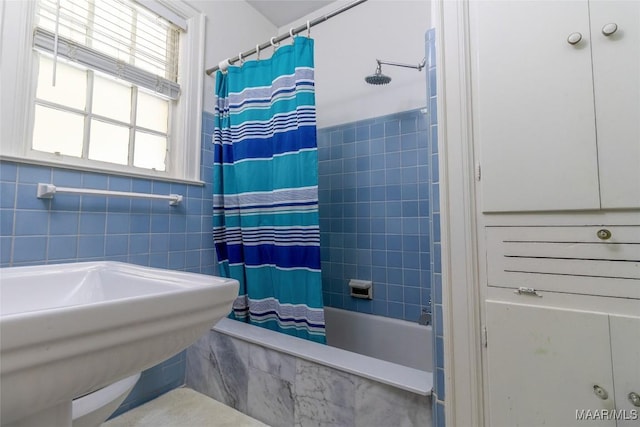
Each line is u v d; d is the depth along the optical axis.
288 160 1.44
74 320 0.35
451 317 0.90
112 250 1.31
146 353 0.45
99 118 1.34
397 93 1.84
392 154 1.85
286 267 1.43
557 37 0.78
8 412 0.35
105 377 0.43
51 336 0.33
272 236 1.52
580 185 0.74
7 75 1.06
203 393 1.45
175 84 1.62
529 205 0.80
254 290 1.54
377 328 1.81
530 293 0.80
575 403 0.73
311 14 2.19
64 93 1.24
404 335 1.72
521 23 0.83
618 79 0.71
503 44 0.85
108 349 0.39
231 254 1.63
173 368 1.49
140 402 1.36
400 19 1.85
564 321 0.75
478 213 0.88
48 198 1.13
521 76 0.82
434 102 0.99
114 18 1.40
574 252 0.75
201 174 1.71
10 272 0.72
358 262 1.94
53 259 1.14
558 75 0.78
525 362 0.80
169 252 1.53
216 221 1.68
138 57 1.49
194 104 1.69
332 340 1.97
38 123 1.17
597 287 0.73
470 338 0.86
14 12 1.09
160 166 1.58
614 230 0.71
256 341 1.25
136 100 1.49
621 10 0.71
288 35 1.51
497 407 0.83
